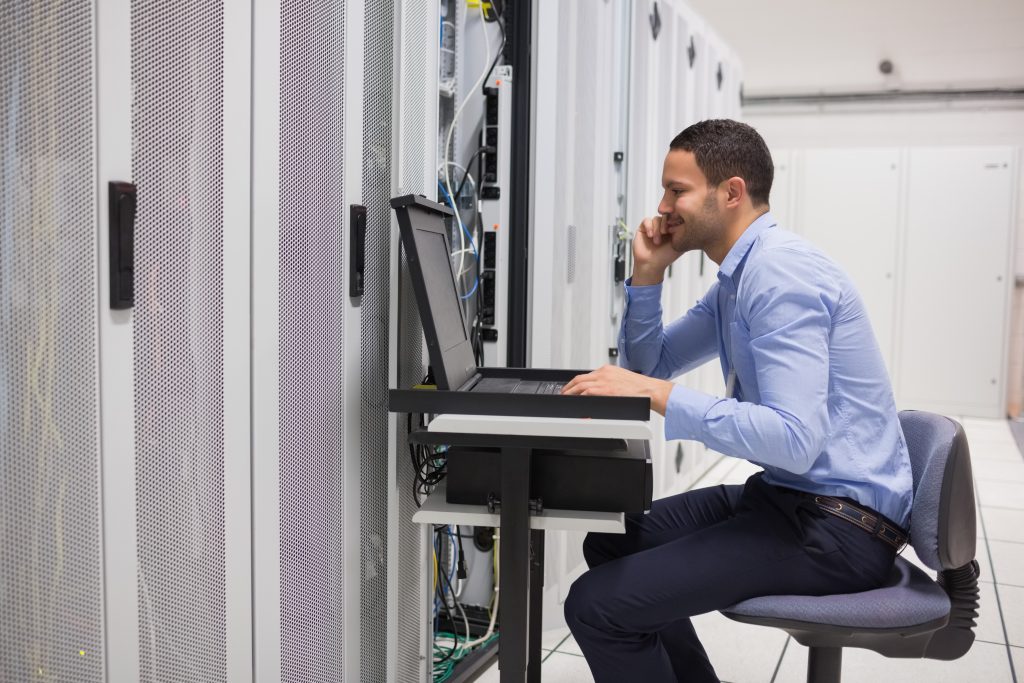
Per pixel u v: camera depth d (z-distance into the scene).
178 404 1.23
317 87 1.50
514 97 2.42
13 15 0.98
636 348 1.94
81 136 1.07
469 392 1.40
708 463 4.70
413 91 1.78
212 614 1.32
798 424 1.38
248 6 1.32
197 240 1.25
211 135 1.27
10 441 1.00
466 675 2.20
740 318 1.54
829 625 1.38
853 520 1.47
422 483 1.80
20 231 1.00
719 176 1.59
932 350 6.54
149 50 1.15
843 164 6.61
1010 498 4.24
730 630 2.67
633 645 1.51
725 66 4.57
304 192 1.48
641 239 1.91
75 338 1.07
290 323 1.46
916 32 7.03
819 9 6.97
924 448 1.56
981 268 6.34
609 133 2.94
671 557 1.48
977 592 1.50
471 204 2.45
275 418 1.43
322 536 1.58
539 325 2.48
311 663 1.56
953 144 7.34
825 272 1.48
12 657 1.02
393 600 1.81
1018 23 6.72
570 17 2.54
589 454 1.46
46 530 1.05
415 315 1.89
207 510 1.30
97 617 1.13
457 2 2.39
